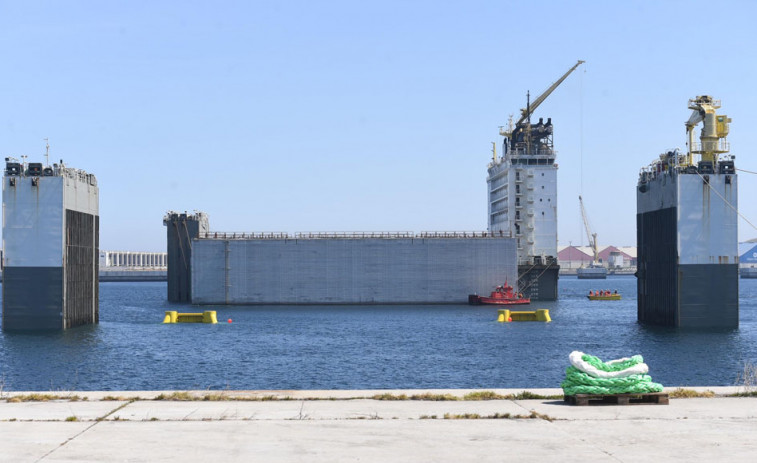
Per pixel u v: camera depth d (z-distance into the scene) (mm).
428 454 25438
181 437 27922
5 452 25703
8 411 33062
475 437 27859
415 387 71750
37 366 87938
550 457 25031
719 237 131875
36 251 129250
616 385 34125
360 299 198875
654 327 138625
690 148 139000
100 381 76938
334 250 198875
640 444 26750
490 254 199625
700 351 102062
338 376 79375
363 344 111188
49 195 129375
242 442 27141
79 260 138875
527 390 38469
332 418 31344
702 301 132500
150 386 73625
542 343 112312
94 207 147500
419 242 198875
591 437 27797
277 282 199000
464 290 199625
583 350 103250
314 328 138375
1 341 114312
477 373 80688
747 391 37188
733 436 27922
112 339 118188
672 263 134375
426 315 168625
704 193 131750
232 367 86750
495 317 162875
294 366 87312
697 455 25250
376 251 198875
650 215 146875
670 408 33188
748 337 119625
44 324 130250
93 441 27297
